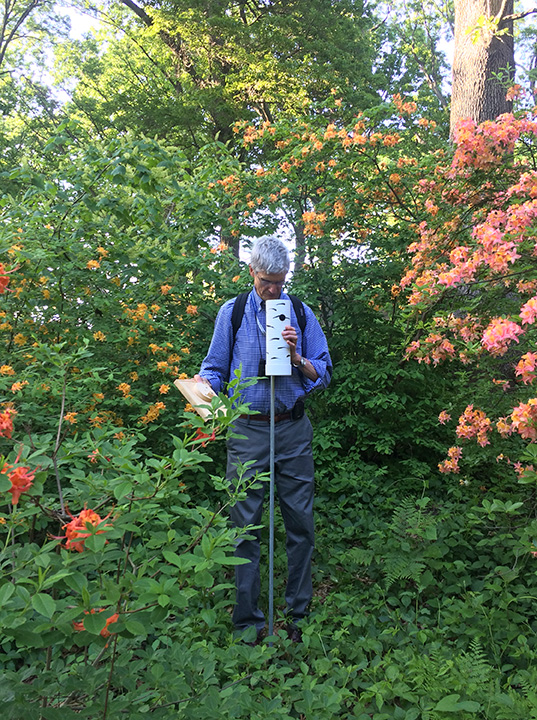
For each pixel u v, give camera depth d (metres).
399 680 2.14
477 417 3.18
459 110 6.25
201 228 4.54
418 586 2.82
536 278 2.85
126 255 4.15
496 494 3.68
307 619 2.70
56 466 1.66
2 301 3.62
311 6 15.05
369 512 3.94
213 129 15.16
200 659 1.86
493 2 6.05
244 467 1.92
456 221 3.88
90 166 3.86
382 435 4.41
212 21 13.55
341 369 4.61
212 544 1.41
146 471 1.50
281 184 5.23
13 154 16.75
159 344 4.31
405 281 3.91
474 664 2.11
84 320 4.18
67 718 1.29
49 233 3.89
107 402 3.67
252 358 2.65
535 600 2.67
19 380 3.11
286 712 1.86
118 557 1.38
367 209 5.01
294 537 2.72
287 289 4.75
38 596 1.14
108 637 1.36
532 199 3.22
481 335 3.23
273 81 13.71
